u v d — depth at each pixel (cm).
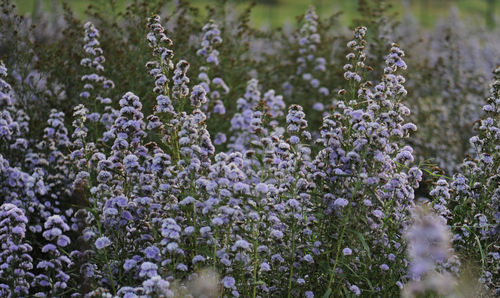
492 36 1973
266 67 1235
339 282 526
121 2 1103
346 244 557
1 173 738
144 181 560
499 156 642
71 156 637
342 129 580
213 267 505
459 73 1378
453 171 961
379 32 1219
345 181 555
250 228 545
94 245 549
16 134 840
